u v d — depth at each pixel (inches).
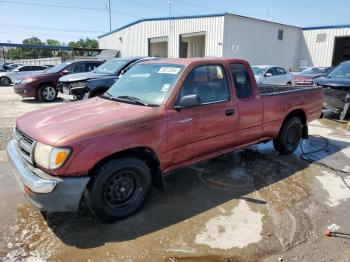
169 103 141.4
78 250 115.1
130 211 136.5
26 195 121.0
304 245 120.2
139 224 132.3
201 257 112.6
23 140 129.7
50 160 113.0
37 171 118.2
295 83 639.8
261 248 118.0
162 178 144.9
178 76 147.9
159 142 136.9
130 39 1207.6
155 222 134.0
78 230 127.4
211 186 169.8
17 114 370.3
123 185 132.6
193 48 1043.9
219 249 117.0
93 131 118.6
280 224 134.0
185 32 963.3
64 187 113.0
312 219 138.7
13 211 141.0
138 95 154.3
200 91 155.4
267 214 141.9
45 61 1744.6
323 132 300.2
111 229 128.4
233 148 177.5
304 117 227.1
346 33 993.5
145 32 1112.8
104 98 165.0
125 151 132.4
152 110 137.2
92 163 117.3
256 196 159.3
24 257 110.9
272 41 999.6
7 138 256.4
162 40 1054.4
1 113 376.8
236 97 171.5
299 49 1110.4
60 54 1892.2
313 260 111.9
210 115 156.1
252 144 190.1
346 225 134.6
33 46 1327.5
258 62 973.8
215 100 161.8
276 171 193.3
